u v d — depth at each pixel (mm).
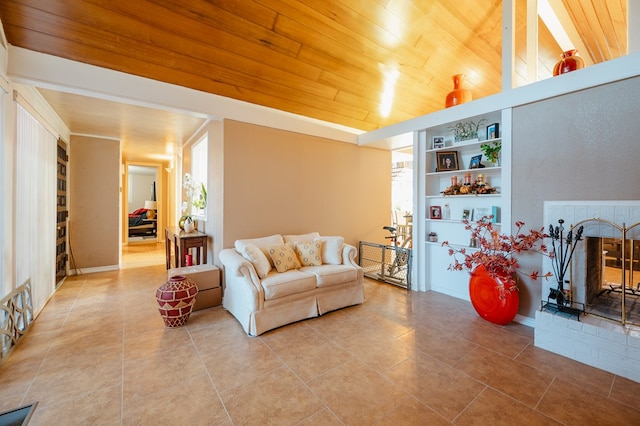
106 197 4926
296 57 3146
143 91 2869
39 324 2783
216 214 3609
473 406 1689
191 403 1714
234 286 2990
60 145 4082
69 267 4629
